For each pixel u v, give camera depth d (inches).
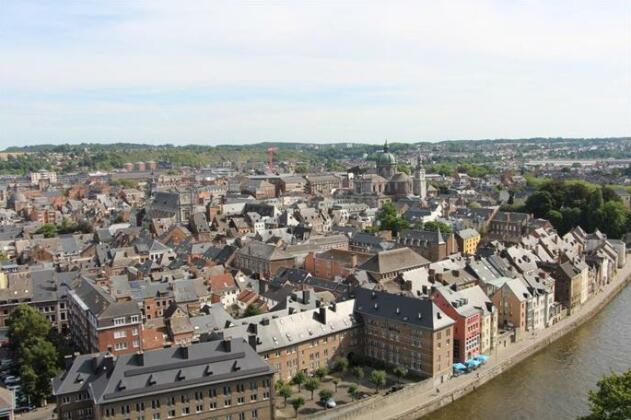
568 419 5861.2
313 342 6668.3
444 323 6569.9
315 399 6067.9
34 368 6151.6
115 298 7819.9
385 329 6914.4
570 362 7362.2
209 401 5137.8
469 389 6545.3
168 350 5236.2
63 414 5014.8
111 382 4906.5
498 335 7682.1
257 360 5403.5
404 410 5910.4
